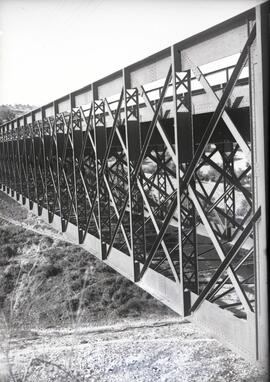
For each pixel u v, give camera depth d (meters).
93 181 16.55
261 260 5.41
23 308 18.73
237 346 6.16
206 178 34.47
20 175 23.73
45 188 18.41
